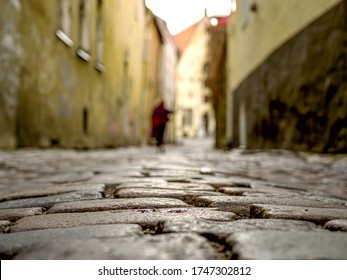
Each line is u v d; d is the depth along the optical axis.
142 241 1.32
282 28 9.99
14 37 7.85
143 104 26.84
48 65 9.66
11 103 7.83
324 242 1.29
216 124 25.48
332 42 7.29
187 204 2.34
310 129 8.23
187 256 1.16
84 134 13.09
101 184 3.30
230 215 1.94
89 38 13.11
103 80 15.55
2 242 1.45
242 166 6.74
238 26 16.03
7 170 5.12
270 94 10.91
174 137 42.94
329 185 4.22
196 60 55.66
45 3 9.34
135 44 23.31
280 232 1.41
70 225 1.77
